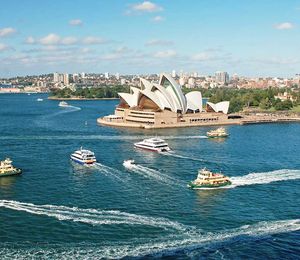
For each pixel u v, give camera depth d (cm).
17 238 7506
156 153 15912
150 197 10025
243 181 11619
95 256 6881
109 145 17700
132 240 7481
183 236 7675
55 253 6962
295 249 7188
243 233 7831
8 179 11562
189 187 10875
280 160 14700
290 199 9981
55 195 10094
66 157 14712
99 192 10388
